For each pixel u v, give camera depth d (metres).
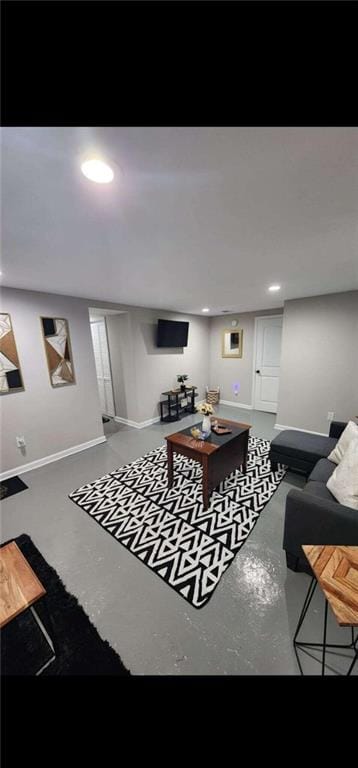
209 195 1.10
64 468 2.98
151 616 1.36
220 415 4.87
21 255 1.76
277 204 1.19
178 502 2.27
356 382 3.36
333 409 3.58
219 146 0.82
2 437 2.75
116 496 2.39
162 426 4.37
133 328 4.04
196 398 5.52
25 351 2.84
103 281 2.50
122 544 1.84
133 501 2.31
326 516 1.38
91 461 3.14
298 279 2.60
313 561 1.03
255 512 2.13
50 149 0.80
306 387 3.77
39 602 1.44
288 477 2.67
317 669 1.13
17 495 2.46
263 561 1.67
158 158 0.87
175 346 4.60
